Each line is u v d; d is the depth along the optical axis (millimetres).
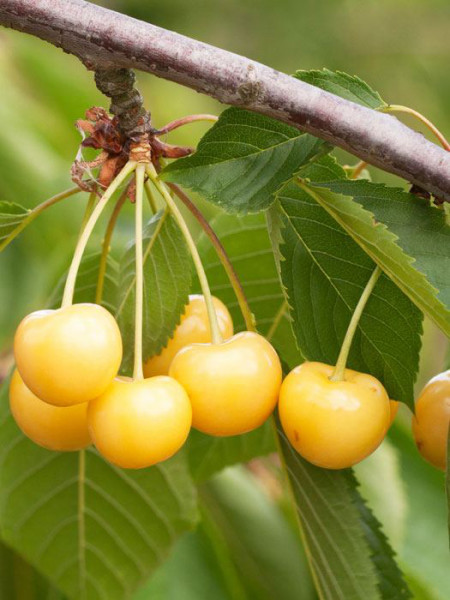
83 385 397
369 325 445
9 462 525
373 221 408
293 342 509
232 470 606
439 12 1611
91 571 542
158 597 576
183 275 459
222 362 409
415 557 634
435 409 435
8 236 451
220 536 594
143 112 433
